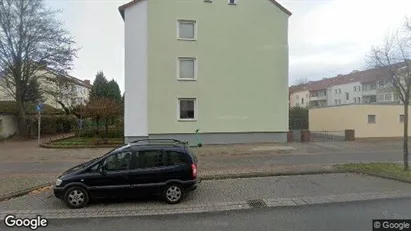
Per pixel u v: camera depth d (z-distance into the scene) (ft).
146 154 22.02
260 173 30.73
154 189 21.61
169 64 57.36
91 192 21.08
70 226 17.53
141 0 56.34
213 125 59.00
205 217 18.78
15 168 35.65
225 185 26.84
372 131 69.87
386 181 27.68
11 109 79.61
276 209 20.21
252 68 60.44
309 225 16.98
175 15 57.52
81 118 77.25
